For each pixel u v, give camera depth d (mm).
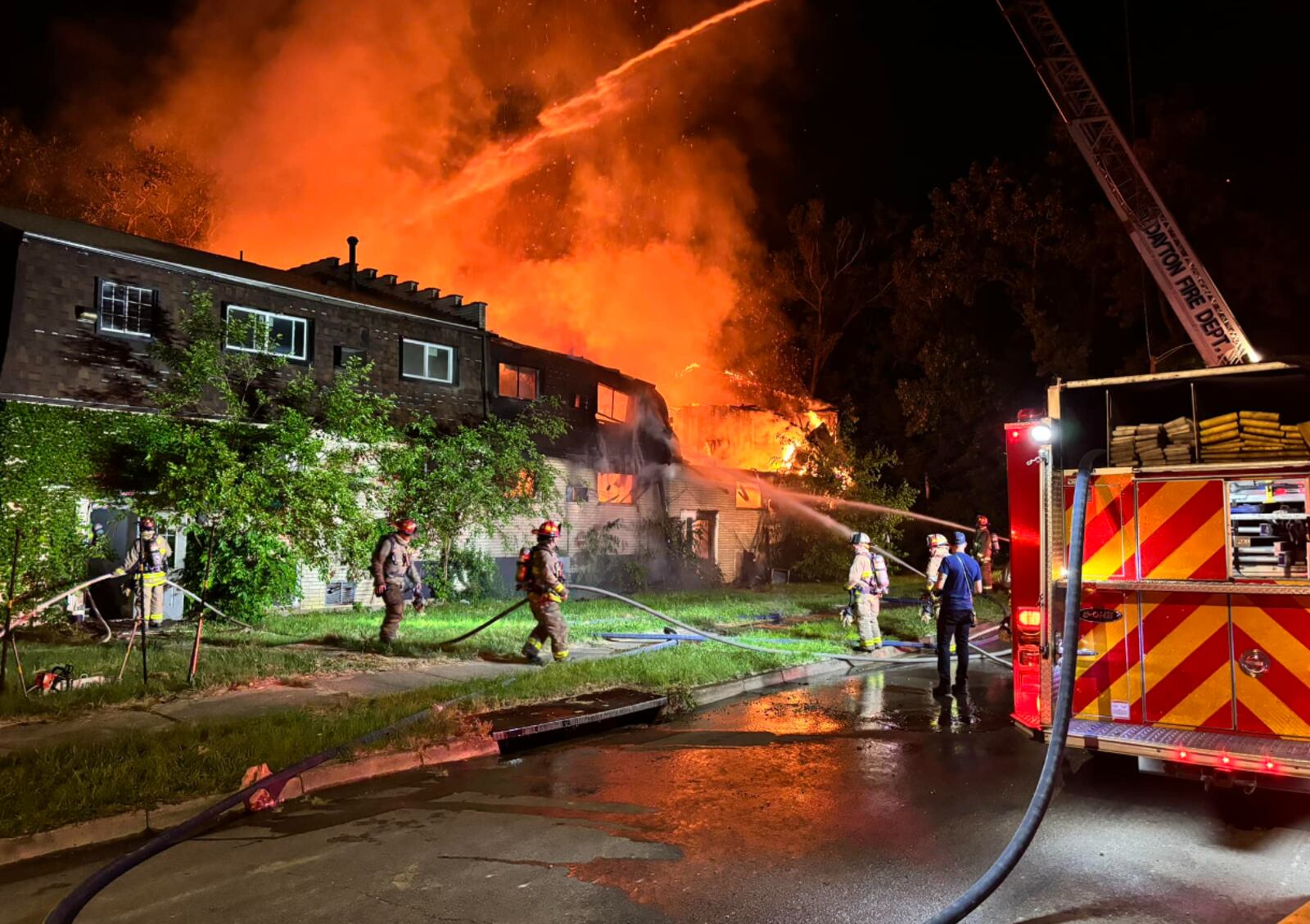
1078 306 32188
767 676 10805
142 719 7805
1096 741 5703
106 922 4254
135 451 14641
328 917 4293
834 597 20469
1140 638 5902
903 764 7098
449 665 10680
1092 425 6453
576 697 8961
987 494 33438
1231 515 5688
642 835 5434
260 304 17141
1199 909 4328
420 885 4676
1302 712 5434
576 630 13812
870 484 26656
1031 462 6434
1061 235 31016
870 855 5059
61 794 5680
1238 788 5512
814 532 26531
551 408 22828
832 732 8273
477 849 5207
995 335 35312
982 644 14305
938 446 35688
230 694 8836
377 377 18984
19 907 4457
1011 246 33125
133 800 5719
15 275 14078
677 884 4660
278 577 14516
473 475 17578
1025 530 6387
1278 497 5555
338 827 5617
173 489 13664
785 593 21734
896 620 16109
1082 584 5812
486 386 21250
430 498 17359
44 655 10750
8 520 13086
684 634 13359
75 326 14617
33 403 13742
